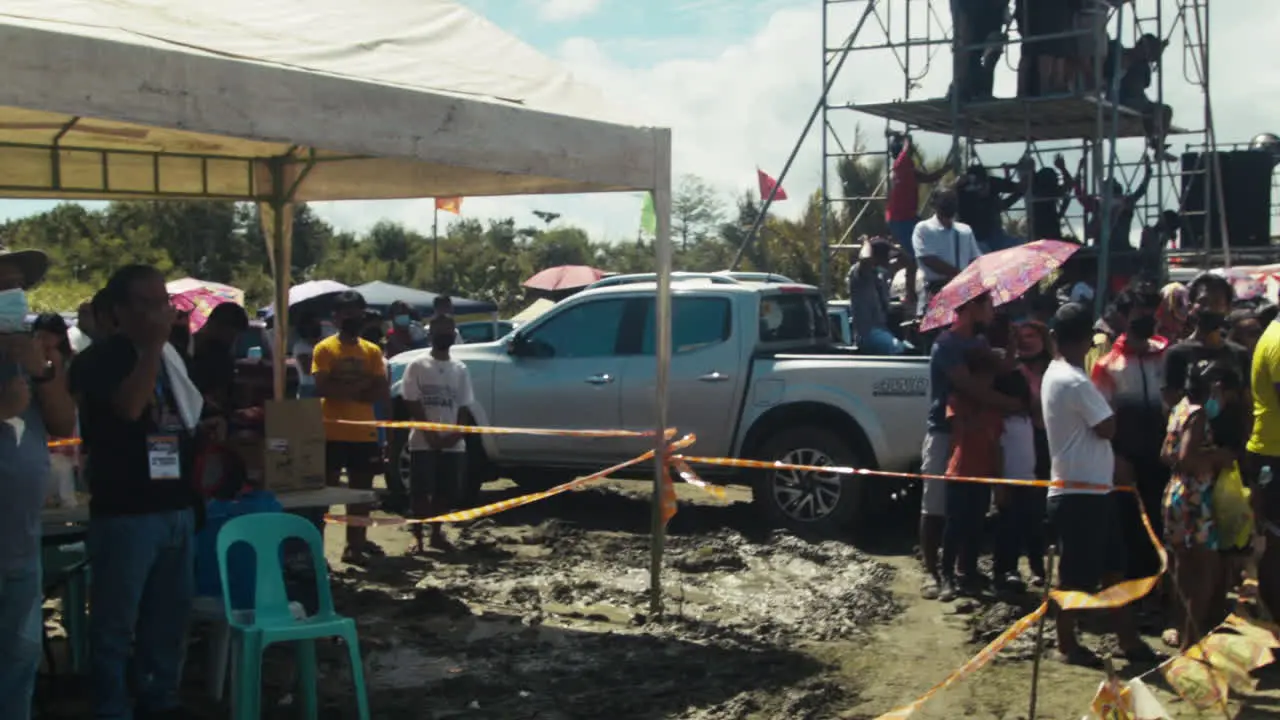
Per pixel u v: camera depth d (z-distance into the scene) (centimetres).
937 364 764
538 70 653
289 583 603
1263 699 570
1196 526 599
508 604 755
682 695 575
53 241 3070
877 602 754
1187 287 841
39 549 423
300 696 514
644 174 662
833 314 1490
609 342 1038
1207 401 598
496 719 539
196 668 610
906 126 1452
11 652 415
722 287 1012
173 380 498
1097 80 1208
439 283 5119
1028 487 763
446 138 553
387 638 668
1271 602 621
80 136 745
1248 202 1658
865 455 951
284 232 885
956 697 577
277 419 644
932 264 1064
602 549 916
